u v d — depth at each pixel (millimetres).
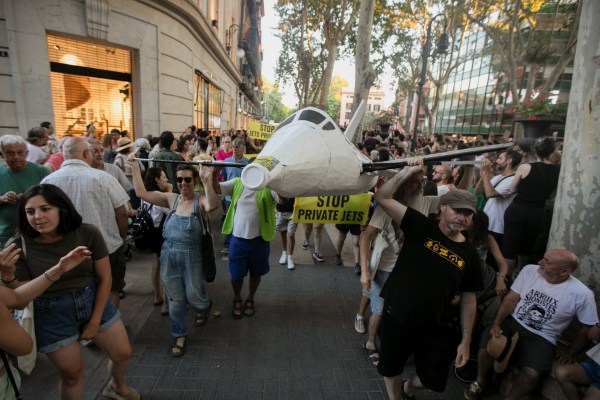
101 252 2244
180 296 3254
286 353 3387
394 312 2422
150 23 9594
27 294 1734
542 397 2865
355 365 3262
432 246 2336
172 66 10805
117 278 3275
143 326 3715
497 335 2809
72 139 2951
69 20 7895
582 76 2641
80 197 2875
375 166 2242
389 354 2508
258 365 3197
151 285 4617
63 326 2113
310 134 2045
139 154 6312
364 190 2385
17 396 1799
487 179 4262
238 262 3744
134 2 9031
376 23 20484
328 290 4734
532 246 4004
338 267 5527
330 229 7590
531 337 2748
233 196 3801
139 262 5367
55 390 2771
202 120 15523
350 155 2180
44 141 5098
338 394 2902
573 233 2740
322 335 3707
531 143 4543
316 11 20453
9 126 7492
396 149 7988
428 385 2443
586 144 2631
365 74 9977
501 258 3291
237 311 3938
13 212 3271
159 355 3271
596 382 2479
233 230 3762
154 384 2912
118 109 9586
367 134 13359
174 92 11039
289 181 1884
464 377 3193
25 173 3467
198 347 3410
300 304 4340
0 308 1521
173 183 5352
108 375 2992
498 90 26438
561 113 7258
